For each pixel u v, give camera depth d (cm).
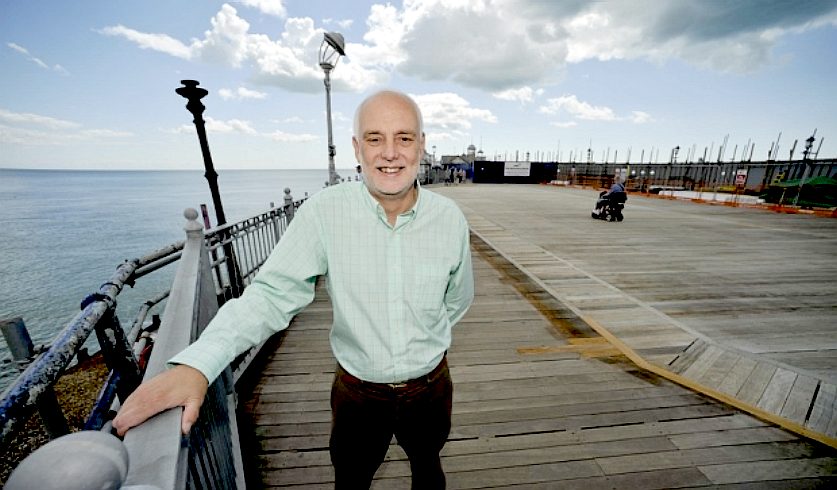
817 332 420
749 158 3862
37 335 1892
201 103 416
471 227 1079
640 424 271
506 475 229
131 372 140
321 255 135
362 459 164
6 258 3541
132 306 2034
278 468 229
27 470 39
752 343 395
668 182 3128
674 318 457
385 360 140
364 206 133
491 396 301
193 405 79
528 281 588
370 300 137
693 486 223
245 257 389
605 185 2841
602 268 668
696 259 734
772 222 1224
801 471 233
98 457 42
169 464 63
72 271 3056
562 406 289
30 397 72
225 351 94
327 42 853
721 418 278
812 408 289
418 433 158
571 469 233
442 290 143
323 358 349
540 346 381
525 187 3020
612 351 372
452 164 4188
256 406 282
